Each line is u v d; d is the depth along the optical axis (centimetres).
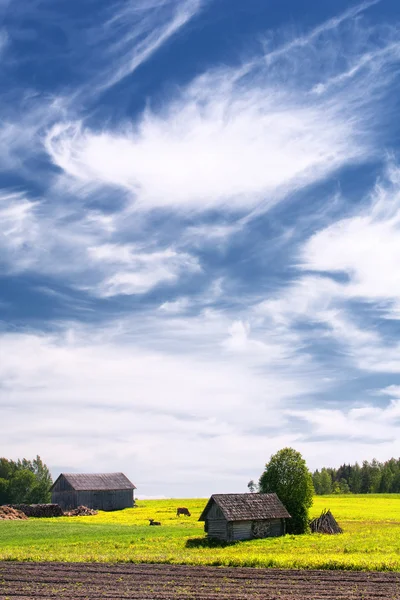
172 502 13588
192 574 3788
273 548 5219
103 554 4769
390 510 10300
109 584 3469
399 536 6028
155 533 6556
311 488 6900
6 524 7925
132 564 4238
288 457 6975
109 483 12062
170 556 4500
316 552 4841
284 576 3684
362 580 3528
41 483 16688
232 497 6231
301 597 3055
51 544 5553
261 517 6144
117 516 9812
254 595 3112
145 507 12056
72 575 3784
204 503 13062
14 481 16412
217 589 3266
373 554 4609
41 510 10175
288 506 6775
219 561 4212
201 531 6775
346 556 4466
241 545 5566
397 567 3872
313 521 6988
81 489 11525
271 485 6894
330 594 3134
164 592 3212
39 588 3356
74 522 8450
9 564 4259
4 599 3030
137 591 3250
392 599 2997
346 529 7138
